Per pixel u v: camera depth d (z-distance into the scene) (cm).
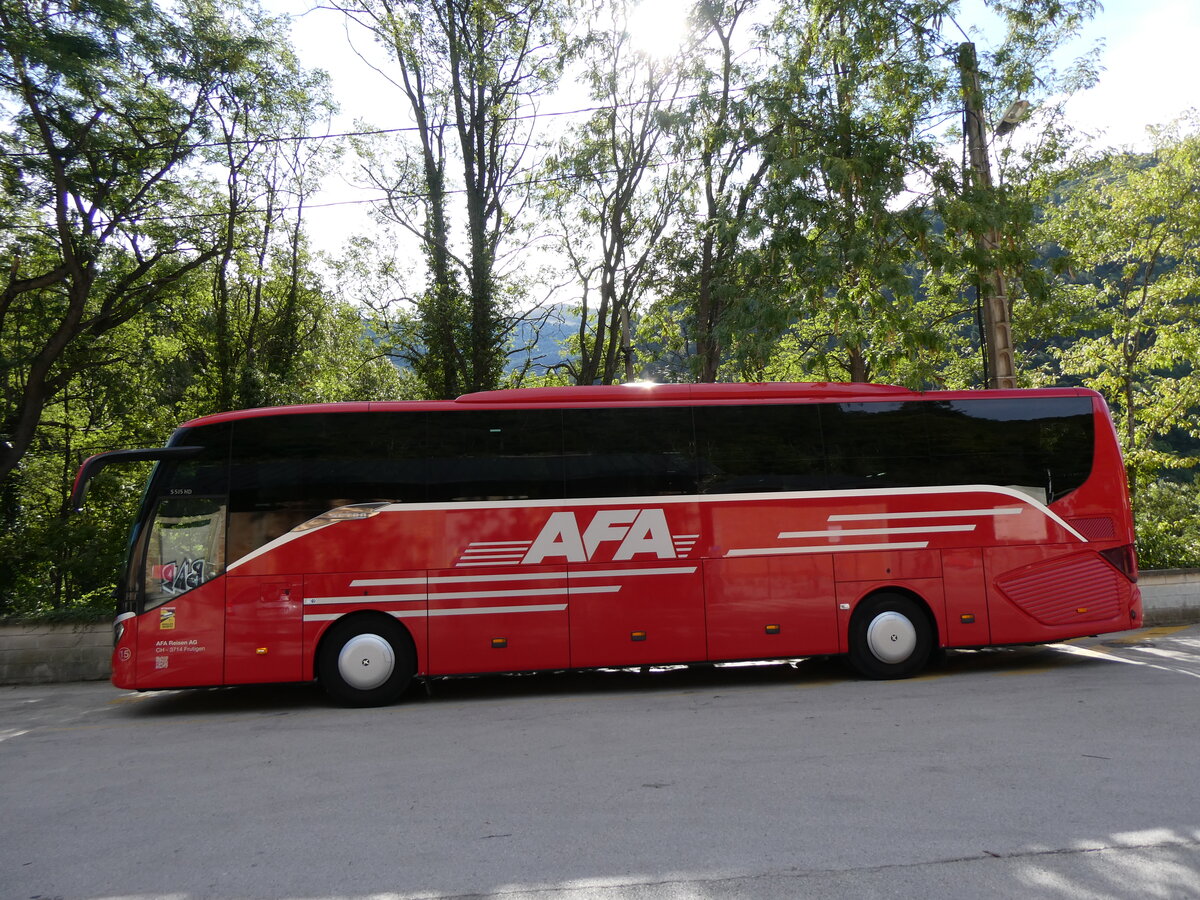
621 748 705
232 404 1980
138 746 800
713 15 1892
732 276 1688
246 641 952
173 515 969
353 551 971
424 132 2298
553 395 1020
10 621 1275
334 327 2594
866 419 1048
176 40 1686
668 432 1021
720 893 403
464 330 2131
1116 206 2056
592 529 995
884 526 1030
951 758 633
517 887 418
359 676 964
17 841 520
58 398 2003
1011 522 1048
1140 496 1695
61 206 1647
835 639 1016
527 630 979
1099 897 390
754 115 1554
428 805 561
